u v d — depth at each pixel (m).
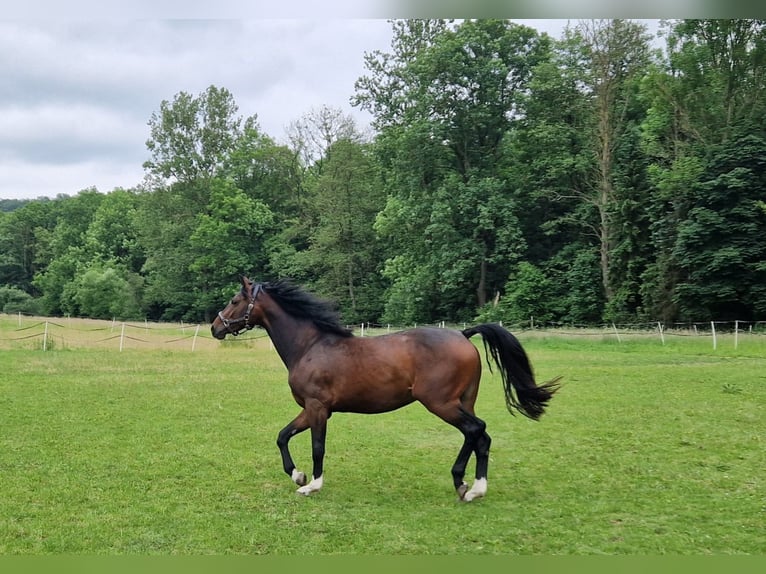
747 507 6.24
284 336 7.17
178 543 5.40
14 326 33.69
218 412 11.41
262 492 6.88
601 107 37.62
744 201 29.56
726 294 29.58
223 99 59.78
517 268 39.59
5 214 92.44
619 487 6.98
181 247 56.31
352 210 49.69
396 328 37.56
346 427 10.34
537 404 6.82
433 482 7.30
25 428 9.88
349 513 6.18
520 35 41.66
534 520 5.95
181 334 31.41
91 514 6.11
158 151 58.44
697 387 13.95
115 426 10.16
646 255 35.06
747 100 33.06
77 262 66.62
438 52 40.03
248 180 60.53
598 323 36.75
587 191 41.28
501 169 42.50
